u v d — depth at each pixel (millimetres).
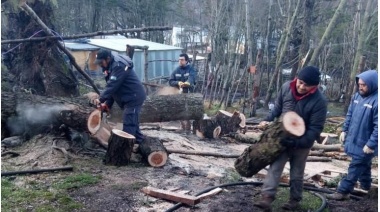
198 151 7715
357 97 5336
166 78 18578
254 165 4641
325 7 19812
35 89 8961
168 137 8758
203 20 27766
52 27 9148
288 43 16016
